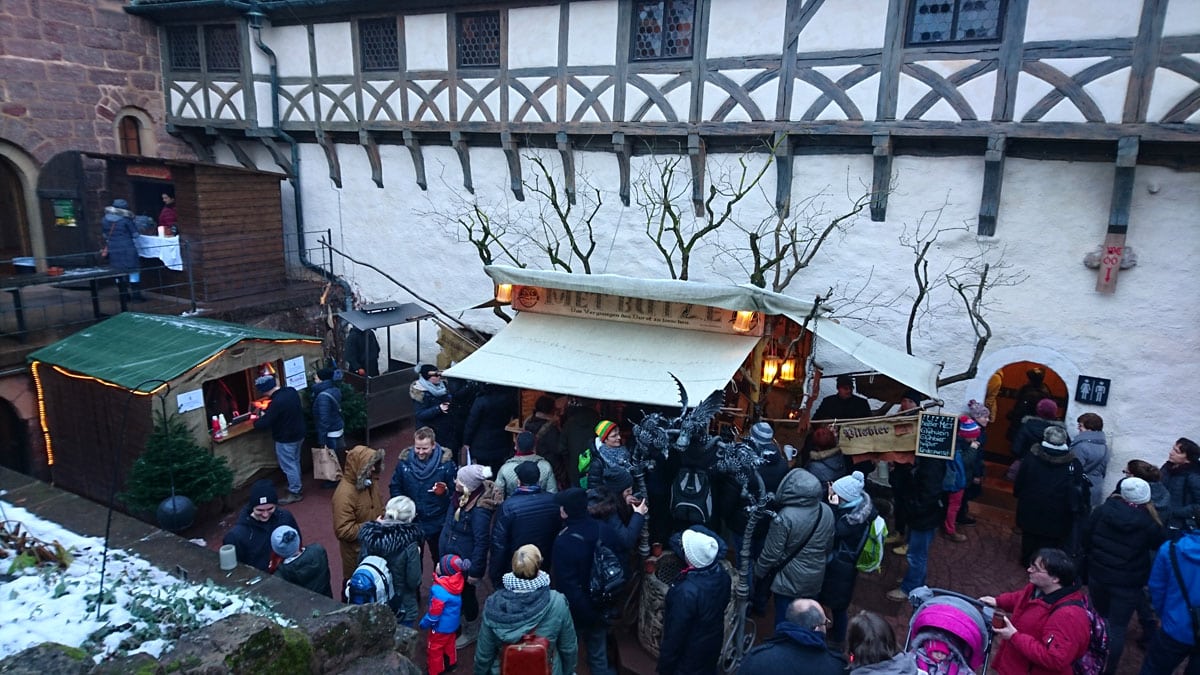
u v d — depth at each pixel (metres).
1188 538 4.47
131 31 12.30
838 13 7.76
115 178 12.00
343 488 5.65
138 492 7.04
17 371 8.44
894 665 3.32
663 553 5.18
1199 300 6.83
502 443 7.17
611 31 9.03
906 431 5.86
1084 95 6.80
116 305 10.24
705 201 9.14
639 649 5.21
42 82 11.23
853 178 8.21
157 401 7.07
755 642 5.38
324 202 12.39
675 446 4.92
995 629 3.98
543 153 10.12
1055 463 6.08
